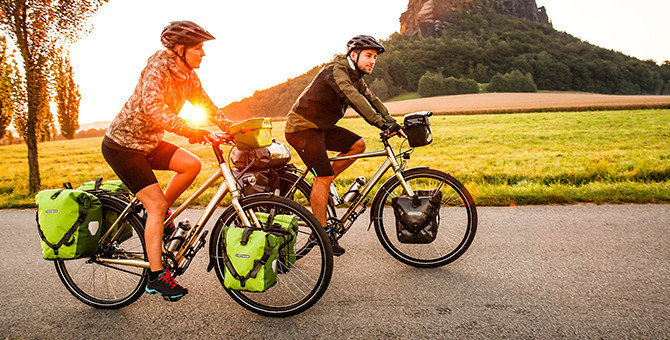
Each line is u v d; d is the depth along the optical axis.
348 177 9.69
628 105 49.88
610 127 26.14
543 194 5.54
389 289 3.05
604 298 2.78
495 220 4.70
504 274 3.23
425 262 3.42
